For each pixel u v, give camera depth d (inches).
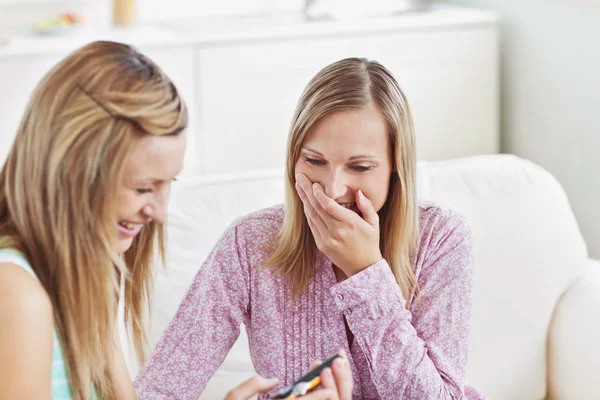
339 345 59.8
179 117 42.1
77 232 40.9
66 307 42.2
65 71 40.4
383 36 131.3
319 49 129.6
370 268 55.9
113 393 50.3
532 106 131.8
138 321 51.4
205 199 73.1
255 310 61.0
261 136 130.7
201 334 60.4
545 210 77.5
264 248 60.5
